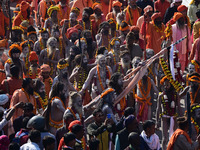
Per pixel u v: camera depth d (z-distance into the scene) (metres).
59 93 25.61
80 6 51.94
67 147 20.64
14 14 54.25
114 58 34.53
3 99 26.39
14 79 29.50
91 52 38.44
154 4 48.62
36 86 27.86
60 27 45.28
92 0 52.31
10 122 25.52
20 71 32.91
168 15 45.91
